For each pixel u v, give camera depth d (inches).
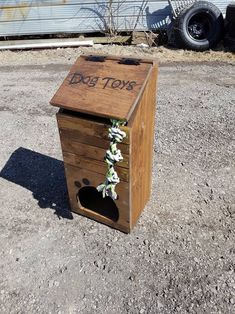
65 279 90.6
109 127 83.1
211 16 265.7
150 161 104.3
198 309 82.6
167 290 87.0
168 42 292.5
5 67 255.1
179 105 183.0
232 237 101.6
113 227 104.7
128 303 84.4
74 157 95.7
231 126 160.9
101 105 82.8
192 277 90.0
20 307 84.1
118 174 89.7
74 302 85.0
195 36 276.4
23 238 102.9
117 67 87.6
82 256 96.6
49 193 120.6
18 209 114.0
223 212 110.8
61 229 105.4
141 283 89.0
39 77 230.8
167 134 154.8
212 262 93.9
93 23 294.7
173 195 117.9
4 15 291.0
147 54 270.1
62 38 303.7
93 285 88.9
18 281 90.4
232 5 262.1
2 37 307.7
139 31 295.3
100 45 293.7
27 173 131.7
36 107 185.6
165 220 107.6
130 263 94.1
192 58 259.6
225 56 260.7
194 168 131.5
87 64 91.8
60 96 88.7
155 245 99.0
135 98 80.4
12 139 155.0
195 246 98.7
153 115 95.1
